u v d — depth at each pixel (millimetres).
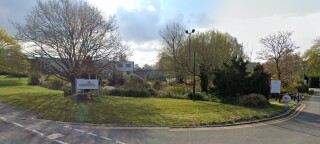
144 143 9320
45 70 24641
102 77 28953
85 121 12492
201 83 27953
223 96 23047
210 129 12016
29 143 8891
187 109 16938
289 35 38000
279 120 15516
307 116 18281
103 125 11883
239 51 45812
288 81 43469
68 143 8984
